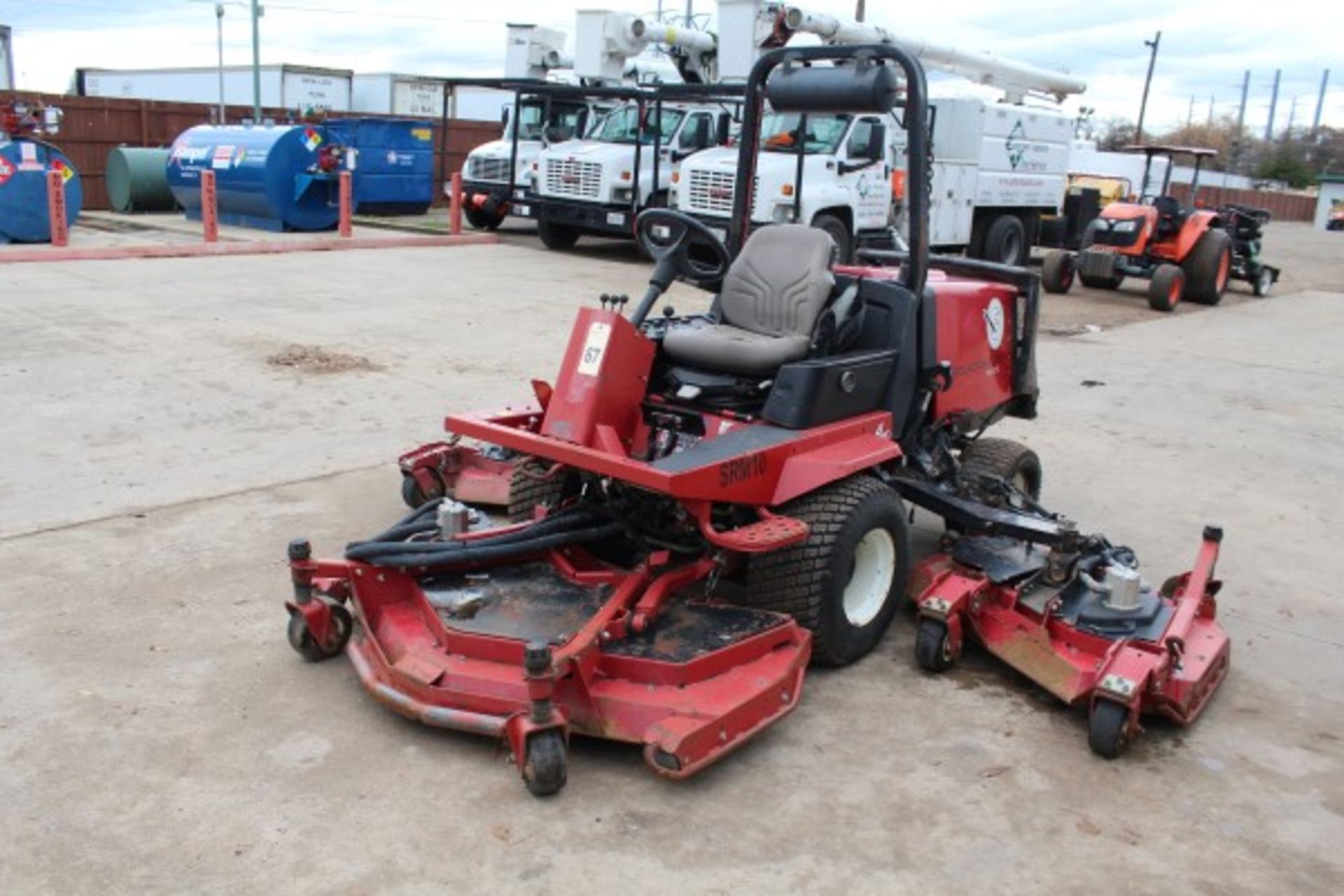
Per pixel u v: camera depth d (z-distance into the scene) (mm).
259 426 6633
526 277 13570
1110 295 15930
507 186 17484
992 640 4070
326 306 10773
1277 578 5184
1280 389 9508
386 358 8625
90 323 9266
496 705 3336
